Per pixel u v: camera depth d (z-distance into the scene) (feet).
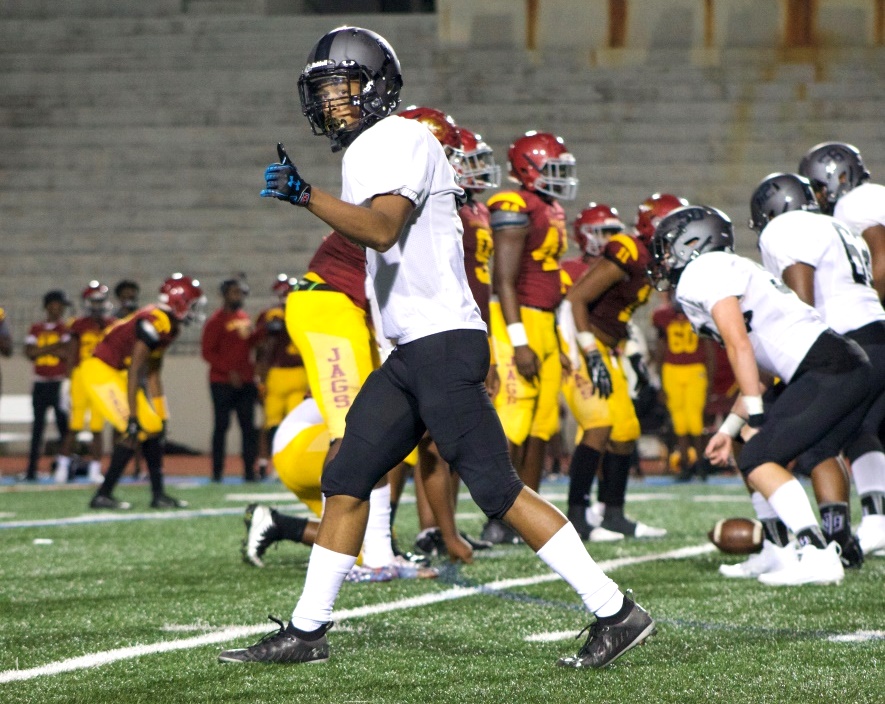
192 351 201.46
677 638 40.93
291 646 37.35
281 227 231.09
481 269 64.44
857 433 63.87
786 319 52.65
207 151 240.73
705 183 234.58
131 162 240.53
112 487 101.91
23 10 261.85
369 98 36.52
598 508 84.69
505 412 72.13
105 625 44.34
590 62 248.93
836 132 238.89
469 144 63.00
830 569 53.11
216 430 142.31
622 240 73.15
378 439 37.29
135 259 228.84
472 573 58.54
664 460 163.02
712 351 139.03
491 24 252.62
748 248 227.40
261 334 145.69
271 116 244.83
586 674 35.50
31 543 73.51
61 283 226.99
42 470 166.81
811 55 246.27
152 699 32.65
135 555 66.90
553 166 71.87
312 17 256.32
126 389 103.19
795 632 41.98
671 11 249.55
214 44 254.06
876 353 56.29
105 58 253.03
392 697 32.78
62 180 239.09
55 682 34.68
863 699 32.07
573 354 76.13
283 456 58.75
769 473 53.21
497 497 36.17
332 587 37.78
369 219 32.99
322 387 55.42
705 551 68.23
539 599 50.11
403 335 36.22
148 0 263.08
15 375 200.95
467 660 37.68
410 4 308.60
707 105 241.96
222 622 44.88
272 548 69.72
